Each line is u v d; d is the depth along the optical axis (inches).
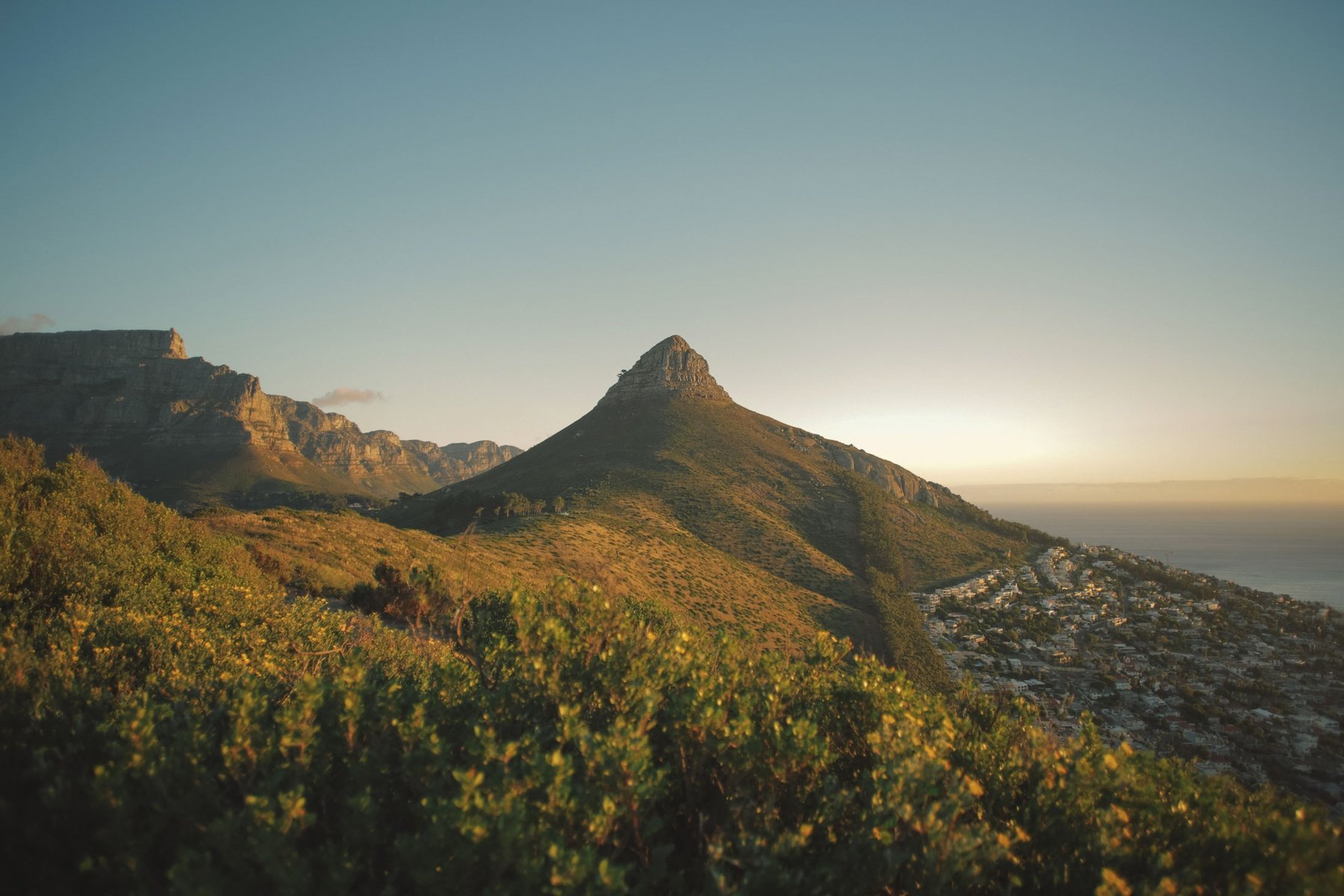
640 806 157.9
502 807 133.6
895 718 190.1
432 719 198.5
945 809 147.9
